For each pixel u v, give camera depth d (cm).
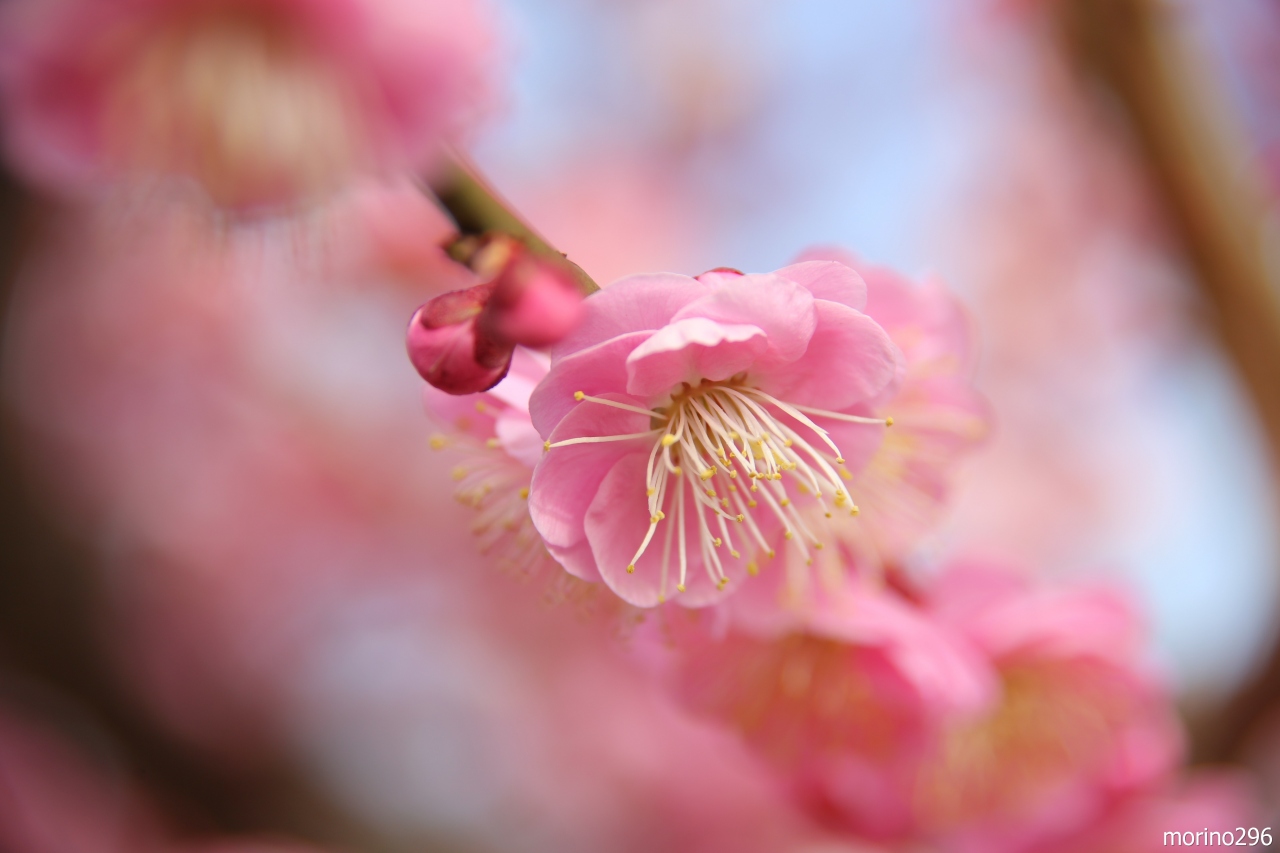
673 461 22
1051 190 54
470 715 53
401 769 50
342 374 53
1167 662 26
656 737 55
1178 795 28
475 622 56
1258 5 40
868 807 27
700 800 54
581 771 54
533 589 56
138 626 44
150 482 49
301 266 26
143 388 49
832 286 22
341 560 54
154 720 42
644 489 22
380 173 26
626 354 21
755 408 22
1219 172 29
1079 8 29
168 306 48
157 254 44
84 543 40
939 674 24
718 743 55
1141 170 30
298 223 26
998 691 26
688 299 21
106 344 47
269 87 26
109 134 26
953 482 24
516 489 23
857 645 25
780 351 22
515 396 22
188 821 42
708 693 25
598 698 56
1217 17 40
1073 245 55
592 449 22
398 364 53
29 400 41
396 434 56
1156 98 29
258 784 45
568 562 22
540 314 21
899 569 24
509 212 22
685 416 22
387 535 55
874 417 22
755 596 23
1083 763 26
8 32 26
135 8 26
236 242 26
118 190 26
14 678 38
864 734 25
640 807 54
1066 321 57
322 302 49
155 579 48
